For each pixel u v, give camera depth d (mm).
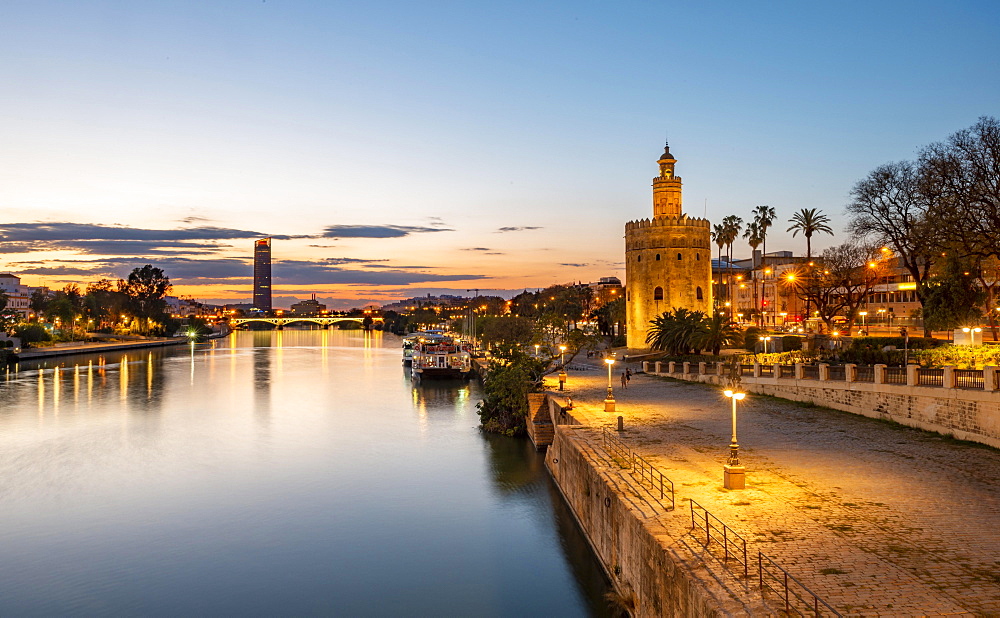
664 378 75000
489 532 37562
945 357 49438
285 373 132000
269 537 37250
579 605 29125
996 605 16984
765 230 147000
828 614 16531
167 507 42406
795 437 38188
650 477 29719
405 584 31328
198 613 28828
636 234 104938
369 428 68062
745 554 18688
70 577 32312
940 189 54938
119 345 199250
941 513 24125
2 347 151625
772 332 109812
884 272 98562
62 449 58625
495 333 151875
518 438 62250
